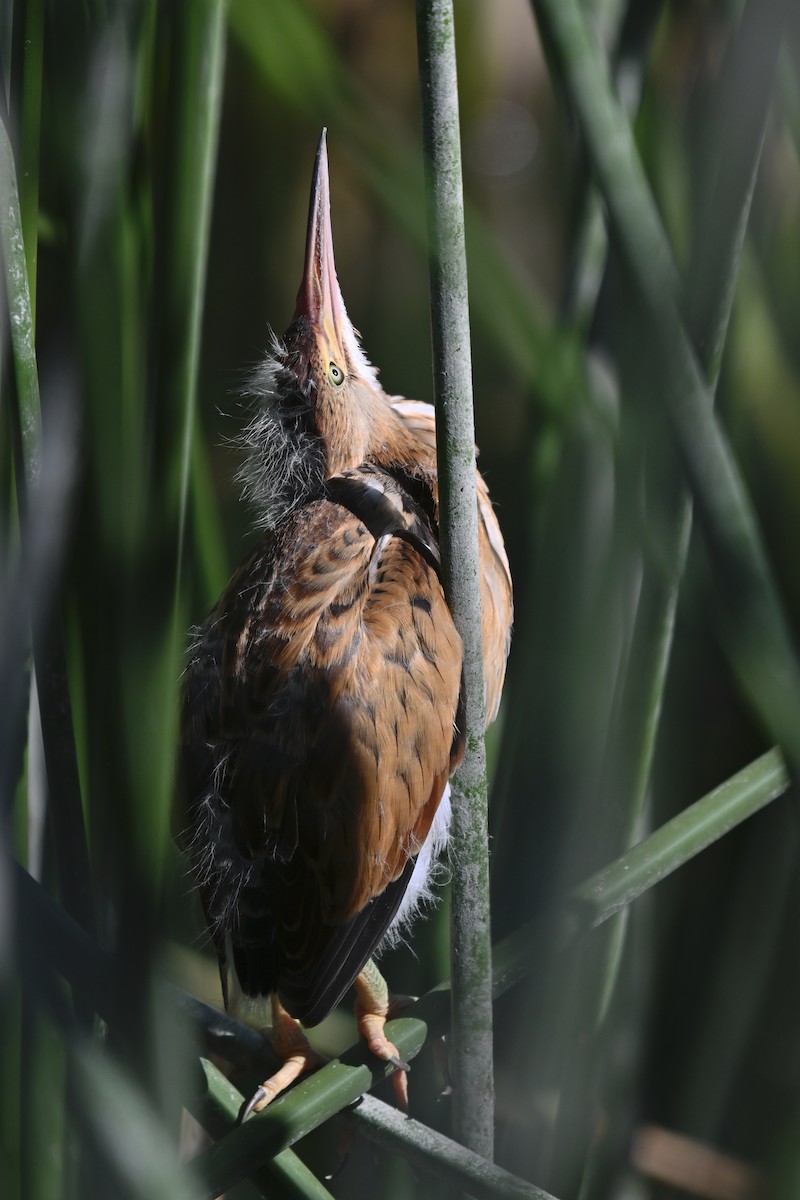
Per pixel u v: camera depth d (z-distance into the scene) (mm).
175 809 4500
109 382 4398
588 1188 4492
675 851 4441
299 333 4539
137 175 4430
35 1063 4438
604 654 4453
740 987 4527
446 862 4543
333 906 4473
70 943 4371
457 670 4480
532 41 4746
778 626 3990
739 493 4047
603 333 4457
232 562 4594
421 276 4672
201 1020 4469
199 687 4492
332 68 4410
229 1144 4422
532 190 4707
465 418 4410
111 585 4395
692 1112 4527
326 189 4539
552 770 4461
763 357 4453
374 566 4488
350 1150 4488
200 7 4426
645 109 4426
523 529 4496
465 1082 4426
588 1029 4465
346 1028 4602
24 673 4422
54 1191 4441
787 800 4523
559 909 4438
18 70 4414
